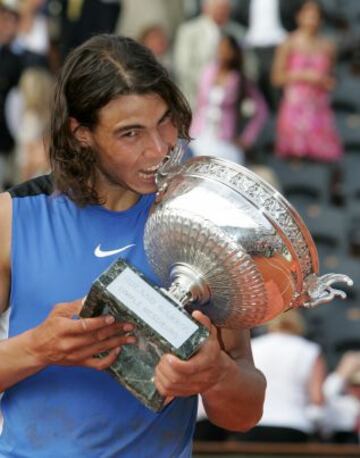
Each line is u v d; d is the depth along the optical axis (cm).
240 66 1894
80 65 509
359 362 1341
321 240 1844
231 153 1877
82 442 530
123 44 508
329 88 1994
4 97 1794
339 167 1991
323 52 1991
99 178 537
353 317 1669
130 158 502
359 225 1881
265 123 1991
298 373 1223
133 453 537
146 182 507
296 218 488
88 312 480
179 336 464
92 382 530
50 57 1898
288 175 1969
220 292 496
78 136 526
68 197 540
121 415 532
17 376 500
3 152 1789
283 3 2078
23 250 532
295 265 492
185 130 525
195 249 491
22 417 535
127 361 498
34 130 1777
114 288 470
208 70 1892
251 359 555
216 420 549
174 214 490
